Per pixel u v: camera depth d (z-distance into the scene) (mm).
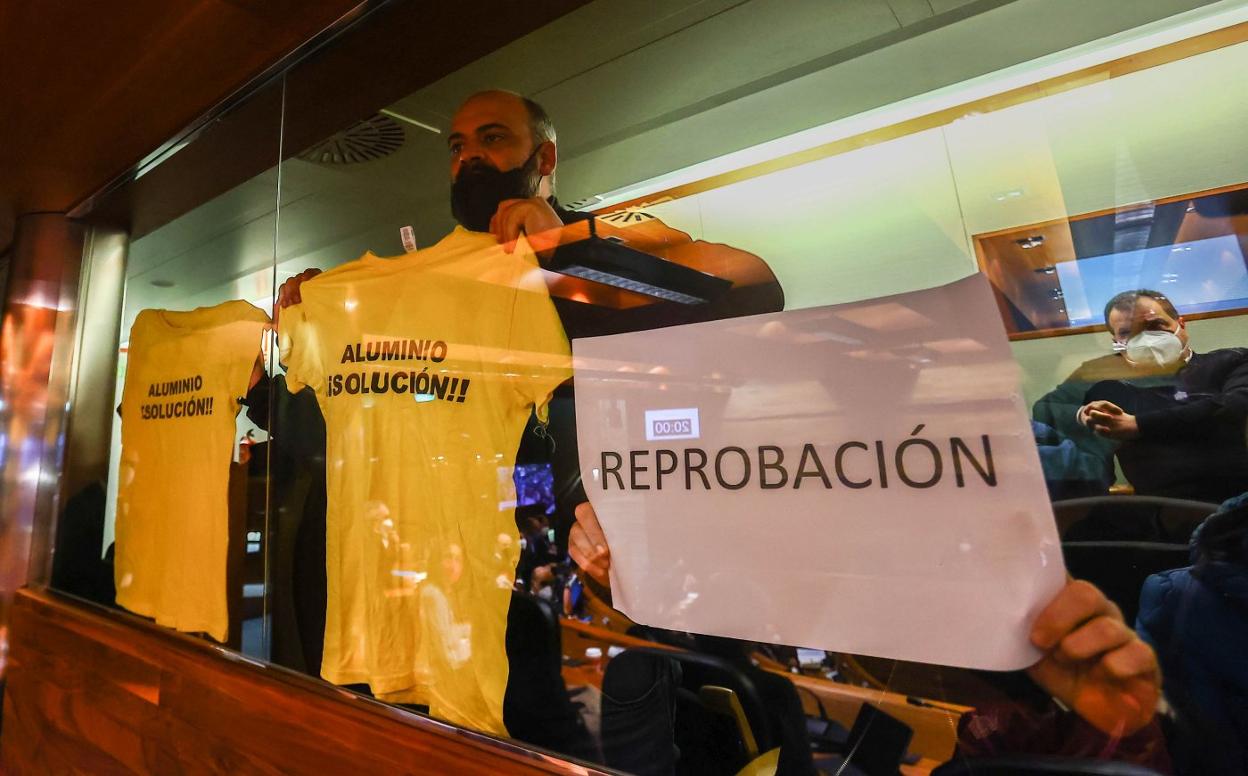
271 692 1079
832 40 1082
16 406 1791
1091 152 920
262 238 1651
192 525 1368
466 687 906
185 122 1421
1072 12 940
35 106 1356
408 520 979
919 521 602
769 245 1083
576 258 927
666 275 855
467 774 823
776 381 691
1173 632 534
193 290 1899
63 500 1767
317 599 1153
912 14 1016
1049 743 553
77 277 1906
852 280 982
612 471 807
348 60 1197
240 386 1325
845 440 644
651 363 793
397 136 1320
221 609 1280
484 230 1066
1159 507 553
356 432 1049
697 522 731
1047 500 558
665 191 1195
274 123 1396
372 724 944
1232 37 864
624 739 777
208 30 1145
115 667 1378
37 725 1563
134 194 1720
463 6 1053
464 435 946
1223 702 513
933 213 977
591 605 814
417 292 1032
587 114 1226
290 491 1213
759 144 1136
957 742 590
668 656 753
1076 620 548
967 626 577
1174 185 862
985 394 584
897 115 1030
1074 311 736
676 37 1122
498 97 1184
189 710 1194
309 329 1148
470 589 918
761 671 690
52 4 1075
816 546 652
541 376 894
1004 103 982
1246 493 536
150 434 1514
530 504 877
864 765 627
